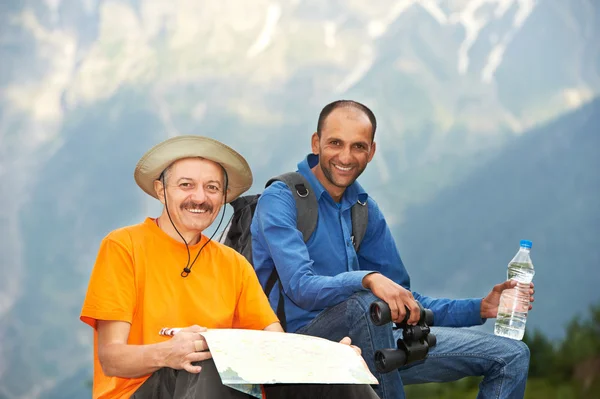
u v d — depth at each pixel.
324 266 3.03
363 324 2.57
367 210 3.20
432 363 2.90
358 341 2.59
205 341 1.98
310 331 2.77
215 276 2.39
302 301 2.74
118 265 2.23
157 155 2.29
